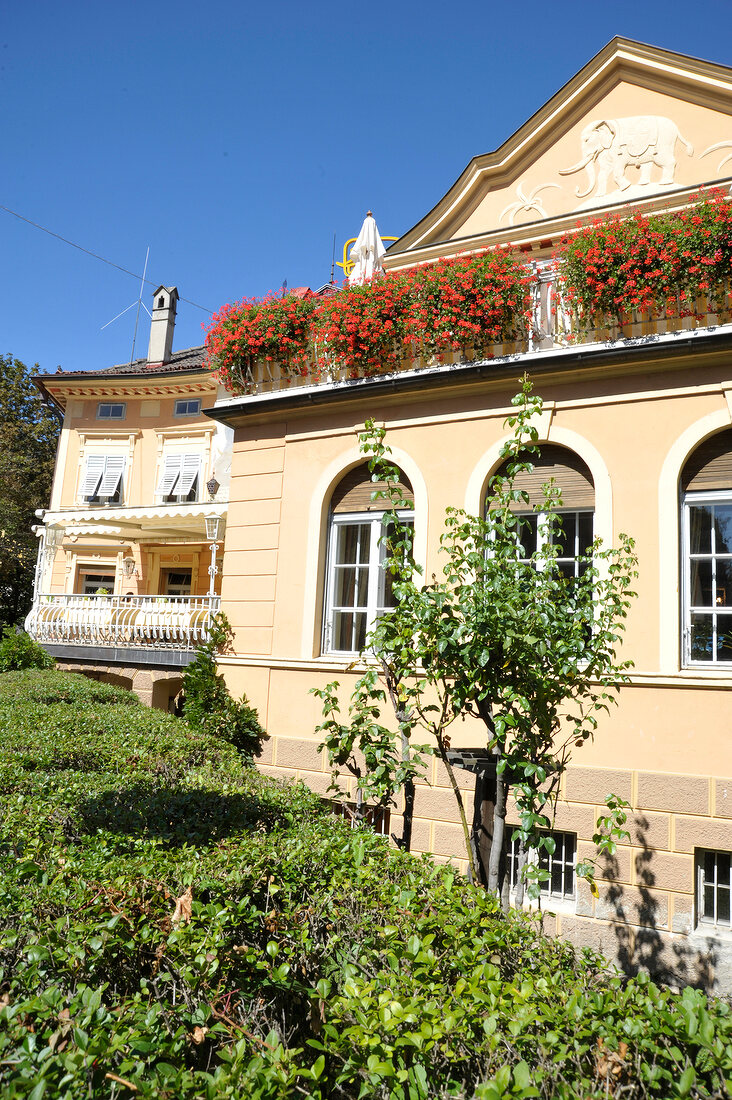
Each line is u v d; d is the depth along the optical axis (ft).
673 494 25.62
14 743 24.14
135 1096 7.70
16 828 15.72
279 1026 11.40
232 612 34.35
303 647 31.91
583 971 12.01
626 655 25.27
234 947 11.34
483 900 13.38
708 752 23.63
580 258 27.73
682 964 23.03
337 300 32.55
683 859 23.52
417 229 39.42
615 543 26.17
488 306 29.12
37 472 105.50
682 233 26.08
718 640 24.86
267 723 32.22
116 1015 8.92
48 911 11.46
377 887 13.99
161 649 48.06
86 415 82.64
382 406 31.78
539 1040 8.55
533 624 15.23
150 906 12.01
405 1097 8.07
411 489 31.24
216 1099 7.44
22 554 98.22
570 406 27.76
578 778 25.09
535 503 28.30
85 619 56.75
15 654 48.96
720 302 26.00
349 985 9.64
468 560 16.21
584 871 15.66
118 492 80.59
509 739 18.61
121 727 29.19
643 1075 8.40
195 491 77.46
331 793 30.01
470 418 29.71
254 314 34.71
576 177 35.55
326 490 32.60
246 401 34.60
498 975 10.23
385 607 30.86
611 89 35.06
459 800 16.81
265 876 14.16
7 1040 7.86
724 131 32.73
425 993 9.79
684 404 25.98
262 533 34.12
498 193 37.47
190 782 22.48
